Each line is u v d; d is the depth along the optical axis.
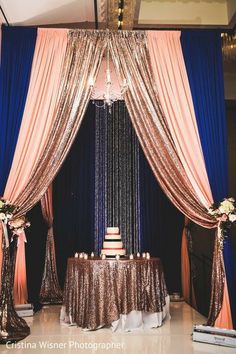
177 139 4.62
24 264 5.83
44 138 4.57
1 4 4.63
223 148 4.74
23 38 4.83
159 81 4.72
